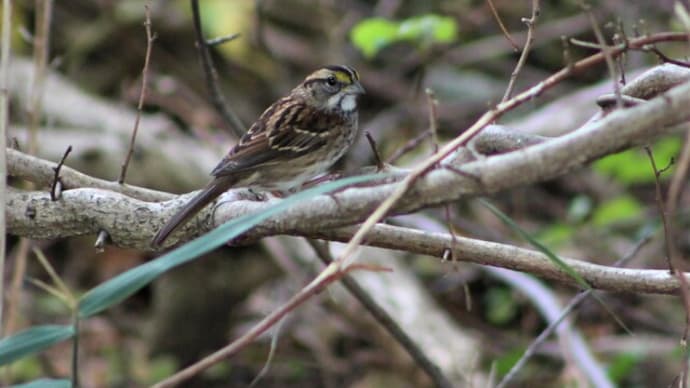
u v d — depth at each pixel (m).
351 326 12.70
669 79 6.80
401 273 12.48
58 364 13.23
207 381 13.23
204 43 9.70
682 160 5.29
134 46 15.48
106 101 14.55
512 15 16.44
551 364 12.56
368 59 15.63
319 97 9.05
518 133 6.62
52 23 15.44
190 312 12.95
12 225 6.79
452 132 15.40
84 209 6.65
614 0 15.59
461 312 13.60
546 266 6.72
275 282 13.64
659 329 12.81
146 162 12.51
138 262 14.27
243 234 6.05
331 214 5.57
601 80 15.59
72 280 13.98
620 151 4.96
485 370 12.60
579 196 14.51
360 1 16.69
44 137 12.79
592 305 13.16
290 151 8.62
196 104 14.70
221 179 7.16
